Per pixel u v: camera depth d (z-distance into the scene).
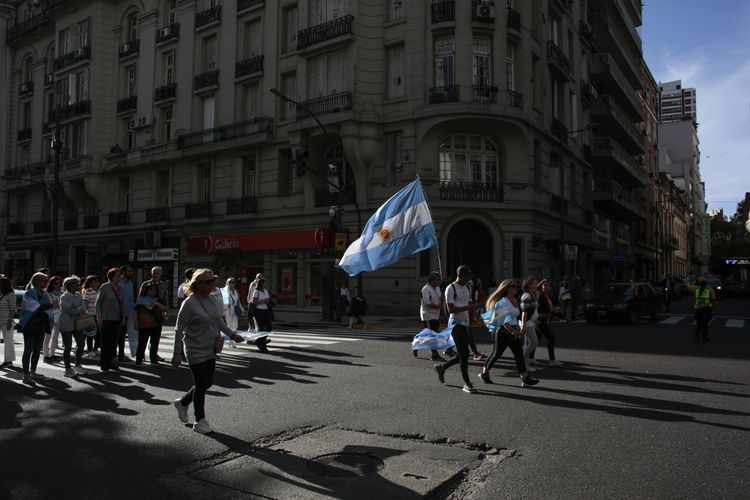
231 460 4.86
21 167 39.97
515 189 24.23
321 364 10.23
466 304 7.92
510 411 6.54
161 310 10.50
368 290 24.03
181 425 6.00
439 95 23.31
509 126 23.86
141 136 32.69
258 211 27.55
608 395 7.40
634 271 50.84
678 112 144.25
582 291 28.67
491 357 8.24
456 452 5.03
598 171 37.62
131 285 11.15
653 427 5.82
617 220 43.81
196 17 30.42
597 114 34.75
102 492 4.15
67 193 35.47
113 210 34.53
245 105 28.77
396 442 5.34
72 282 9.29
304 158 19.92
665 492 4.09
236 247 27.98
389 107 24.41
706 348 12.27
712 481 4.29
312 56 26.00
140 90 32.97
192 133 29.50
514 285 8.34
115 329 9.85
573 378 8.68
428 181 23.31
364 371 9.43
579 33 33.38
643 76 55.16
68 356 9.17
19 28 41.38
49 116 39.03
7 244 41.50
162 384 8.45
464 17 23.34
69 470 4.63
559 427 5.84
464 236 23.98
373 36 24.86
